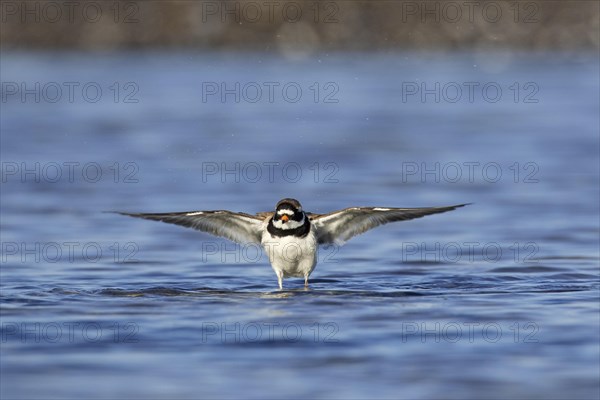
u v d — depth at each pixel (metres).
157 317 14.75
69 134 35.25
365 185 27.23
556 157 31.08
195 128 36.38
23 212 24.33
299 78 45.75
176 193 26.16
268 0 50.72
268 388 11.75
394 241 21.22
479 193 26.33
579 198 25.48
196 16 50.84
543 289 16.66
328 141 34.03
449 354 12.88
